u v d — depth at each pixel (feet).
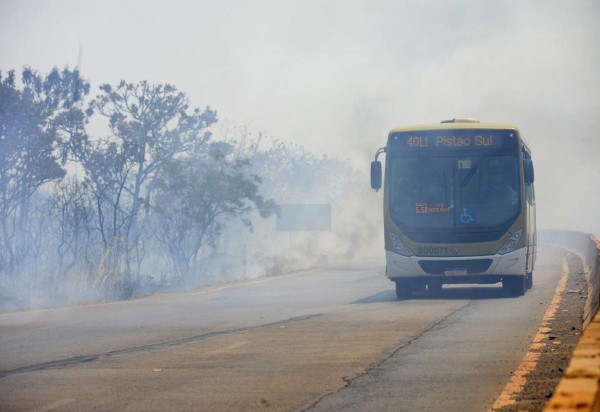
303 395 37.40
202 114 239.71
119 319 77.61
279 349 52.95
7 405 36.99
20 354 54.24
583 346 24.64
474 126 91.91
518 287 91.35
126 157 210.59
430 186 91.25
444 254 90.02
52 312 88.74
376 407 34.27
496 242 89.61
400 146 92.63
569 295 88.17
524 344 51.80
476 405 34.14
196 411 34.58
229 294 110.22
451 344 52.85
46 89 207.31
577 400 18.44
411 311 76.28
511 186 90.68
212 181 223.92
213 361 48.55
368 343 54.60
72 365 48.60
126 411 34.91
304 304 88.99
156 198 227.40
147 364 48.08
